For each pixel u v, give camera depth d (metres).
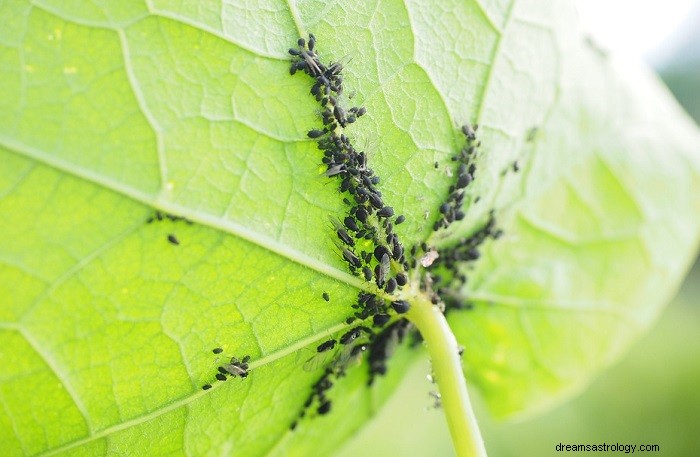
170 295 0.09
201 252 0.09
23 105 0.09
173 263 0.09
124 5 0.09
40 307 0.09
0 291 0.09
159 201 0.09
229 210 0.09
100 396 0.09
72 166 0.09
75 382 0.09
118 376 0.09
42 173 0.09
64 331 0.09
